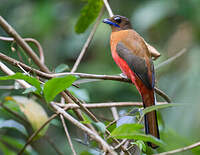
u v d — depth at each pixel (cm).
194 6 1350
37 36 1427
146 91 869
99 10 1055
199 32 1362
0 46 1009
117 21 1073
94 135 543
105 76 781
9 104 866
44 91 552
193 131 1043
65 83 545
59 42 1438
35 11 1458
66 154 1071
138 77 902
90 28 1437
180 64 1299
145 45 970
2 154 985
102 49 1434
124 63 948
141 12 1382
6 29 813
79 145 1041
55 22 1460
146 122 703
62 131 1130
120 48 970
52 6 1475
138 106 847
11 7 1458
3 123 808
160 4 1376
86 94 911
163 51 1365
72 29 1452
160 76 1274
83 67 1421
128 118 662
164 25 1407
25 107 817
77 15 1484
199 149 655
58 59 1419
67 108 729
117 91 1322
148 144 653
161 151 720
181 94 1188
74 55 1425
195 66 1239
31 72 670
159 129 753
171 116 1081
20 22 1434
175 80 1233
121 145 608
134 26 1399
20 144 871
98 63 1419
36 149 1087
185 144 711
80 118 766
